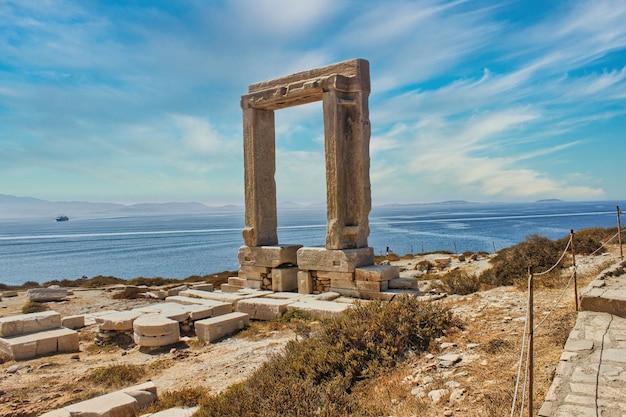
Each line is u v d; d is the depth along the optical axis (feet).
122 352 42.57
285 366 29.19
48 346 43.24
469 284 55.47
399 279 53.83
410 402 21.84
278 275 60.59
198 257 237.45
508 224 507.30
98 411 27.02
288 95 59.41
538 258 55.42
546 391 19.89
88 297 77.30
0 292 88.84
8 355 41.83
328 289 56.49
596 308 28.99
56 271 191.93
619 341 23.48
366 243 57.47
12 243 411.13
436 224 571.28
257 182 64.13
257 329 46.83
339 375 26.48
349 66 56.65
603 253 62.03
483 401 20.42
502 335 28.14
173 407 28.78
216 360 38.24
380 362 27.73
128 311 49.55
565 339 25.09
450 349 27.55
